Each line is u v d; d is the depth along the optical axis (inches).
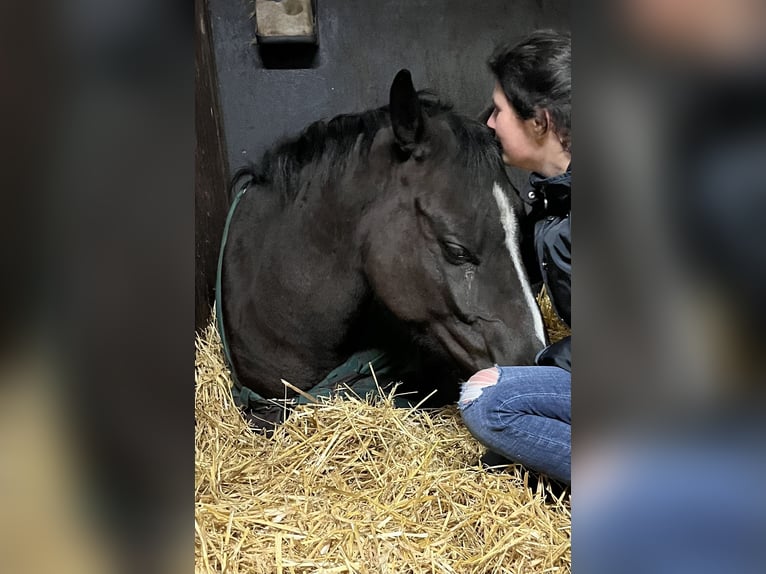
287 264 59.2
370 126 56.7
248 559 39.9
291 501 47.0
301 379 61.2
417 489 47.4
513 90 47.1
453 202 51.8
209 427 56.2
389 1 76.2
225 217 73.3
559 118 46.3
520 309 51.6
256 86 76.3
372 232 55.0
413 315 54.4
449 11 76.5
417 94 54.0
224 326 61.5
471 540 43.4
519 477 48.6
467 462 52.7
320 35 76.2
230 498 47.5
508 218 51.6
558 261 46.6
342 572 39.8
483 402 45.4
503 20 76.7
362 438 54.6
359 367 61.8
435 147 52.8
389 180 54.7
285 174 59.6
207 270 66.3
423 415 58.5
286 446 54.9
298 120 76.9
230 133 76.7
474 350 52.4
